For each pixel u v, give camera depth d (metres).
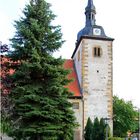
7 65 30.73
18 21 30.61
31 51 29.38
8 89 29.92
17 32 30.14
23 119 28.77
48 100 28.50
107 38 50.38
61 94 29.50
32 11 30.66
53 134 28.48
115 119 59.22
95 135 44.94
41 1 31.03
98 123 45.47
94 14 52.97
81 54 49.81
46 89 29.14
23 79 29.41
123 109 59.72
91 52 49.78
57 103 28.91
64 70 29.98
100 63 49.72
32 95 28.20
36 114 27.86
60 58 30.19
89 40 49.97
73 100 47.91
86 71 49.06
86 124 46.78
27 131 27.94
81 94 48.62
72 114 29.62
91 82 48.84
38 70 28.98
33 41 29.66
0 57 30.33
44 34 30.33
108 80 49.44
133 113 60.16
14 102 28.86
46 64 28.88
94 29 50.62
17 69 30.47
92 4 53.19
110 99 48.84
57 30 30.66
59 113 28.67
